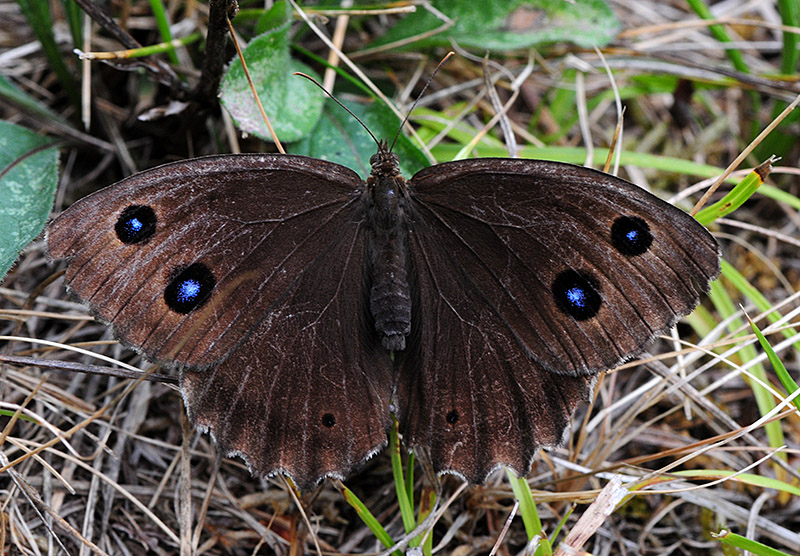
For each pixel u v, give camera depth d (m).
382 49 0.28
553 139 0.29
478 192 0.24
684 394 0.26
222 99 0.26
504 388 0.24
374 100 0.27
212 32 0.26
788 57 0.28
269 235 0.24
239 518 0.26
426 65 0.29
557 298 0.24
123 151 0.28
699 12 0.28
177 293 0.24
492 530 0.26
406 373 0.24
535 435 0.24
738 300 0.28
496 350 0.24
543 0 0.28
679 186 0.29
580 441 0.26
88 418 0.25
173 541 0.25
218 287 0.24
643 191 0.24
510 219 0.24
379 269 0.24
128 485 0.26
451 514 0.26
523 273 0.24
